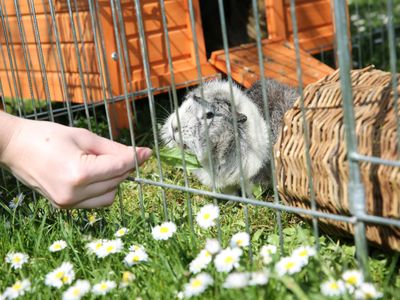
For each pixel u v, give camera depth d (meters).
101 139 0.35
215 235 0.39
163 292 0.30
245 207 0.33
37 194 0.50
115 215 0.42
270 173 0.53
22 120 0.34
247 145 0.53
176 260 0.33
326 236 0.37
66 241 0.37
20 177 0.34
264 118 0.57
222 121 0.52
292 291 0.28
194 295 0.29
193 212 0.44
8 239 0.39
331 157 0.31
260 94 0.59
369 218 0.26
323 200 0.33
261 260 0.33
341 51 0.25
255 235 0.38
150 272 0.32
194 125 0.52
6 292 0.30
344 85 0.26
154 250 0.35
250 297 0.27
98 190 0.34
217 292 0.28
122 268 0.34
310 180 0.29
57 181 0.32
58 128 0.34
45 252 0.36
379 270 0.31
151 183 0.37
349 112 0.26
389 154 0.29
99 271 0.33
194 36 0.32
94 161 0.33
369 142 0.30
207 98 0.54
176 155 0.45
